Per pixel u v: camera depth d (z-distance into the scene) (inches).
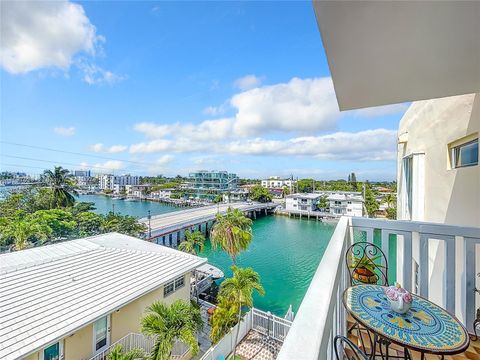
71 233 876.0
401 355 65.2
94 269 277.3
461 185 106.0
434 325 45.0
